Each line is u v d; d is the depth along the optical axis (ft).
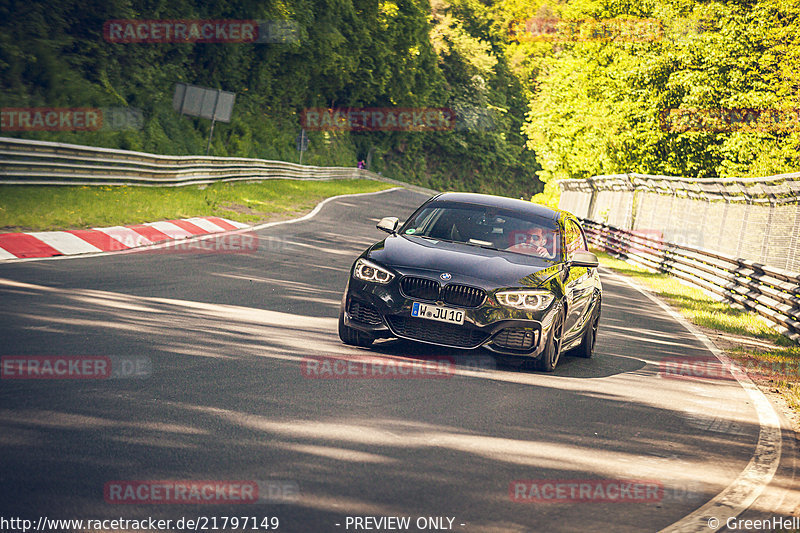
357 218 124.47
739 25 164.14
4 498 15.79
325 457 20.36
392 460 20.72
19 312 33.27
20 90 116.16
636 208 133.49
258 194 131.34
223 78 213.87
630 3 201.87
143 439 20.11
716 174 174.91
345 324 34.40
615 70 184.14
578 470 21.89
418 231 37.96
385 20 335.47
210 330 34.58
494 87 501.56
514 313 33.01
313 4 264.11
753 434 28.48
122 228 66.13
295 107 288.51
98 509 15.80
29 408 21.45
